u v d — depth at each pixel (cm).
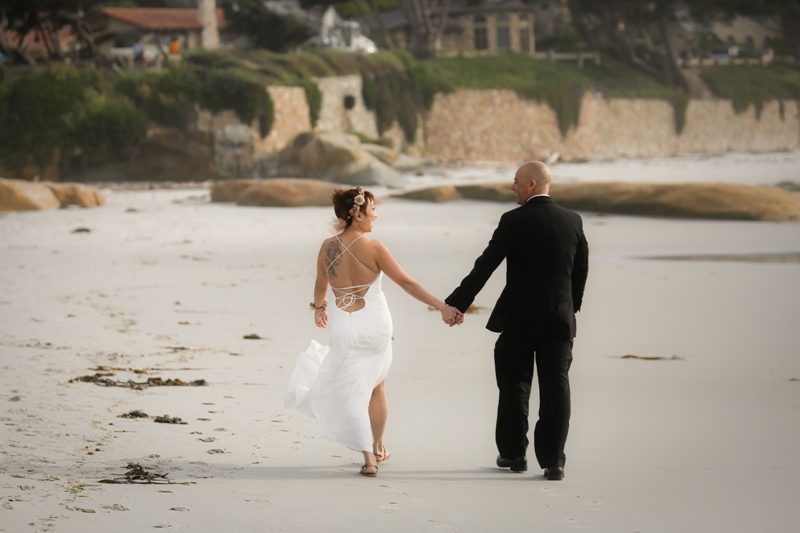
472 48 16338
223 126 9975
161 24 13125
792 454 1158
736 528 860
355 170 9081
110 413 1316
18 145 9575
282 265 3581
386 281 3092
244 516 884
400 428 1309
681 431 1283
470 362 1828
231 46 13700
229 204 6788
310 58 11394
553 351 1085
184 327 2211
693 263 3647
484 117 13175
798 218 5356
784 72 18400
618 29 16088
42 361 1714
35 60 10850
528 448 1238
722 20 16538
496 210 6150
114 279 3156
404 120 12450
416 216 5781
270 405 1409
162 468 1059
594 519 891
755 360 1864
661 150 15575
